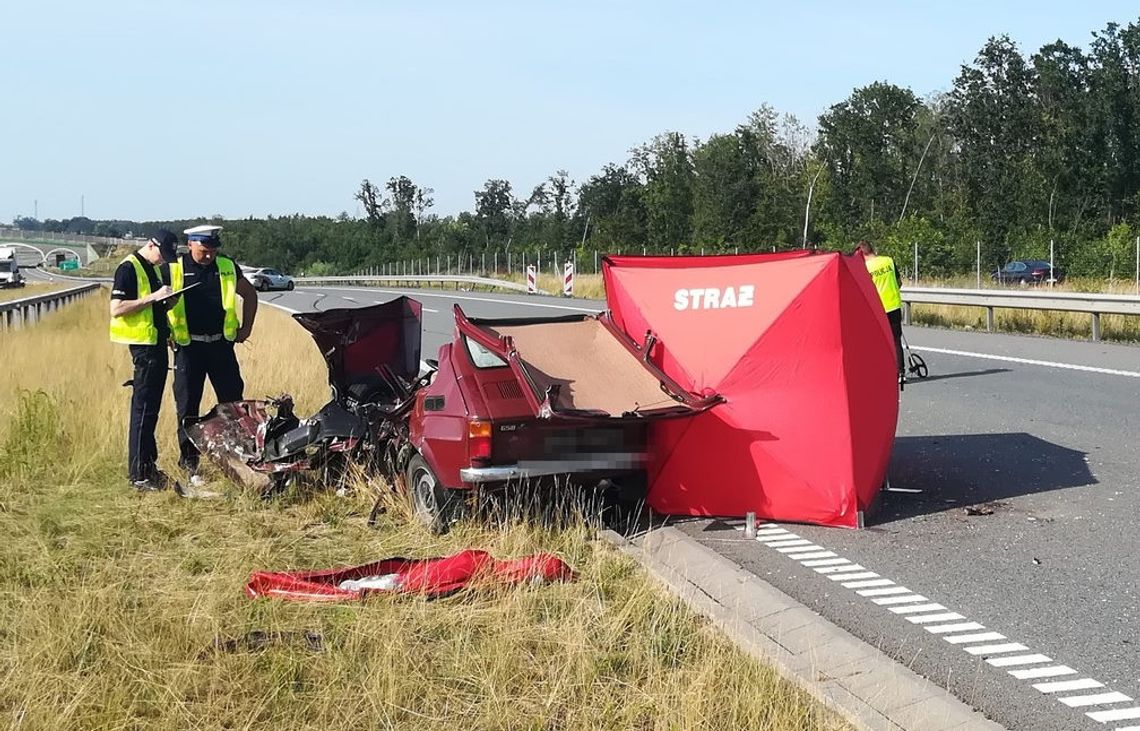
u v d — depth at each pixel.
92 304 33.00
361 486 7.46
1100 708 4.27
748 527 6.75
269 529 6.75
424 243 87.88
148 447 7.94
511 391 6.57
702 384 6.97
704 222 63.31
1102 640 4.96
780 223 63.00
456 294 45.56
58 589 5.45
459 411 6.55
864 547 6.48
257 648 4.66
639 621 4.90
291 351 16.38
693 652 4.59
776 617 5.15
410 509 7.08
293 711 4.07
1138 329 17.73
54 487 7.92
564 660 4.46
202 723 3.98
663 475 7.05
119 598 5.23
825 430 6.77
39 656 4.45
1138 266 23.53
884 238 48.22
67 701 4.11
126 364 15.16
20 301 21.36
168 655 4.51
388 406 7.78
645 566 5.80
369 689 4.19
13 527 6.67
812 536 6.74
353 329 8.23
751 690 4.06
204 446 8.18
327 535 6.70
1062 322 19.27
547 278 46.69
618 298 7.54
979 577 5.89
